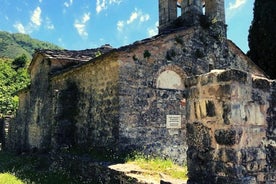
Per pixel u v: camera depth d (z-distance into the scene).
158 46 12.28
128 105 11.23
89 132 12.79
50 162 12.50
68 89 14.38
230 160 4.46
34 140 18.64
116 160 9.62
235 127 4.48
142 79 11.66
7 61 53.62
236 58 14.84
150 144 11.42
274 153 4.92
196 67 13.24
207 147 4.78
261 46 18.58
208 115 4.80
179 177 7.00
